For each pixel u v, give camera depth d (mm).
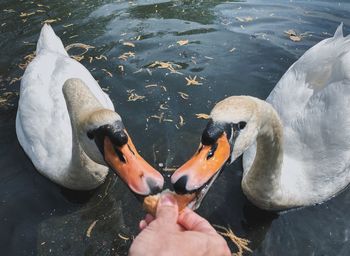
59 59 607
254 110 383
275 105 535
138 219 467
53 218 479
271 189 456
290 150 507
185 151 546
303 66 540
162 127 580
